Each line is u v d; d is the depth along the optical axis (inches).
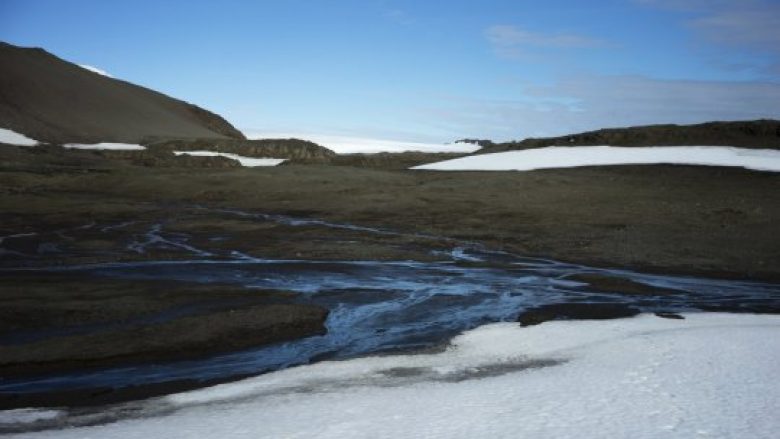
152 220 1291.8
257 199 1617.9
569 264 907.4
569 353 475.8
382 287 737.0
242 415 348.5
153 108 4926.2
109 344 500.4
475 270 851.4
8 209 1381.6
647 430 295.9
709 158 1920.5
